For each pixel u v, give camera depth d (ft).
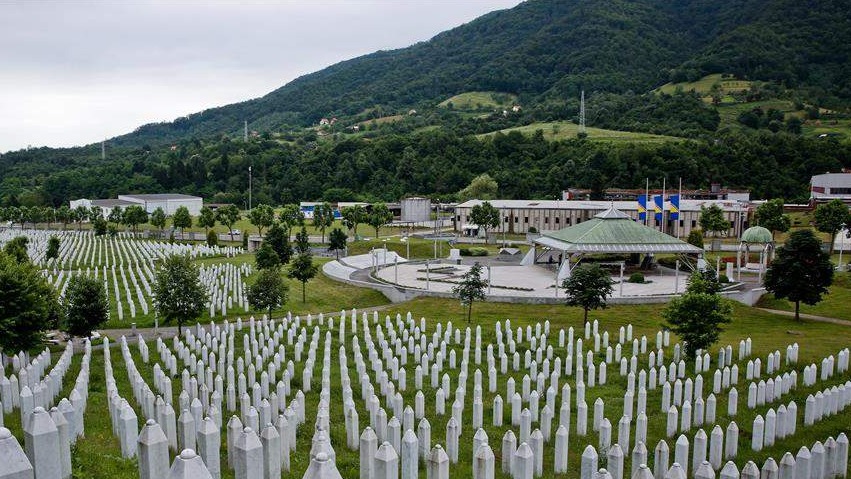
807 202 515.09
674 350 141.18
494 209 430.20
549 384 121.49
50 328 153.07
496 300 213.87
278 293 183.52
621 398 113.19
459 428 90.58
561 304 210.18
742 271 294.46
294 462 78.43
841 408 104.01
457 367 135.23
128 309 200.75
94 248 378.94
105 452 71.31
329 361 125.59
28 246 351.46
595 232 281.95
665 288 254.47
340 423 97.55
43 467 49.52
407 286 254.68
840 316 202.80
